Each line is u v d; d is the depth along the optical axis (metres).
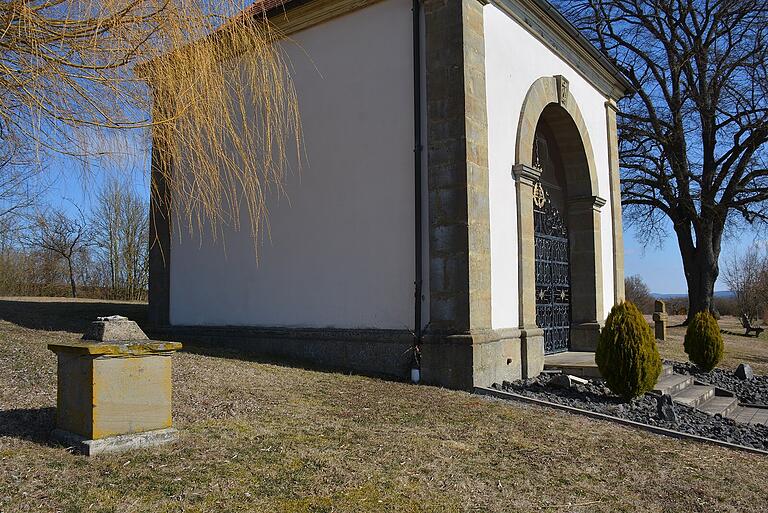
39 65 4.57
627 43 25.88
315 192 10.41
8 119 4.80
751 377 13.21
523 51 10.98
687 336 13.53
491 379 8.88
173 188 7.07
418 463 5.21
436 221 8.93
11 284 22.89
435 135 9.04
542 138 13.36
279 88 7.21
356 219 9.91
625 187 26.52
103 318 4.98
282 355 10.34
